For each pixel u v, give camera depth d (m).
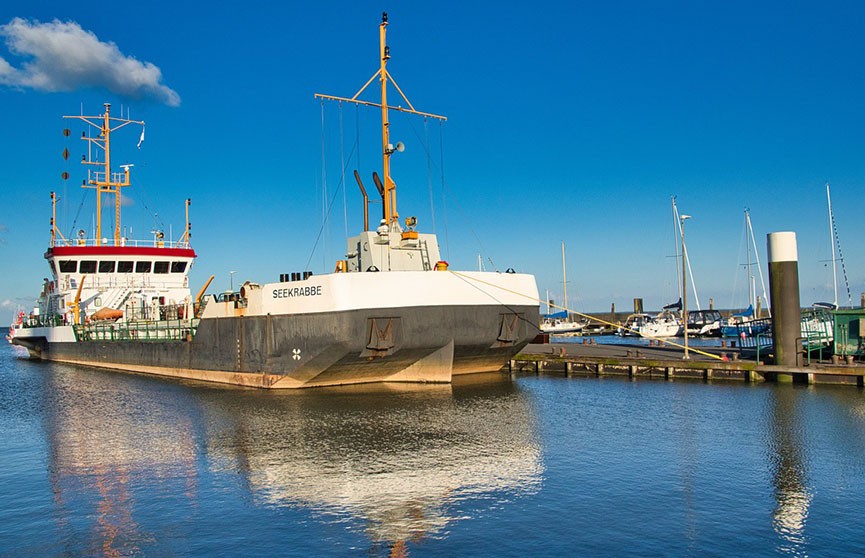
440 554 10.28
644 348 42.06
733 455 16.03
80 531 11.63
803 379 27.78
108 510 12.74
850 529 11.16
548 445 17.39
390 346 26.17
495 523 11.59
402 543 10.76
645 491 13.27
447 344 27.77
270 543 10.86
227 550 10.63
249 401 25.58
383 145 30.72
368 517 12.00
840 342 30.66
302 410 23.19
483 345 28.98
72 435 20.30
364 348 25.81
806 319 33.94
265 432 19.66
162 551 10.65
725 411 21.89
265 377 29.06
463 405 23.89
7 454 17.86
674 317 90.38
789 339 28.44
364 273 25.86
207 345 33.16
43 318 59.94
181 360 35.69
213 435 19.48
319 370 27.05
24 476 15.41
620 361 32.50
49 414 24.78
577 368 33.97
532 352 38.19
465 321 27.92
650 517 11.78
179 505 12.94
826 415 20.69
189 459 16.67
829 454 15.99
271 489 13.84
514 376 33.34
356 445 17.69
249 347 30.00
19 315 69.69
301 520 11.91
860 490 13.22
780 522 11.50
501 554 10.26
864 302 40.06
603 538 10.84
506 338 29.33
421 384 29.17
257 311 29.59
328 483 14.17
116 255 49.34
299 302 27.12
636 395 26.02
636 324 96.75
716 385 28.14
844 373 26.72
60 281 49.81
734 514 11.91
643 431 19.05
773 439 17.62
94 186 50.62
